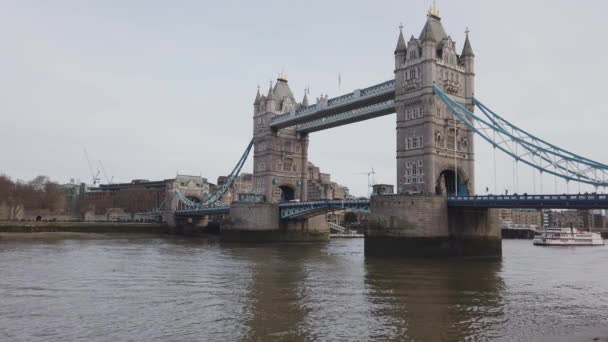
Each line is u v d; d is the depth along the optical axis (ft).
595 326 94.89
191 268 183.32
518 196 203.31
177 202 622.13
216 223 538.47
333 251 277.23
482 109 251.60
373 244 229.45
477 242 235.81
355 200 289.33
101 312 104.68
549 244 417.08
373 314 103.19
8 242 307.37
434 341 83.46
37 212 578.25
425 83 244.01
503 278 158.81
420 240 219.82
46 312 104.37
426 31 248.32
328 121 345.92
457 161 251.19
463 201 219.82
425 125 242.17
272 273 168.86
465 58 261.85
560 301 119.55
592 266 205.77
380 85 284.20
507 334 88.53
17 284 140.05
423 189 240.12
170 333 87.81
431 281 149.89
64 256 222.28
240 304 113.50
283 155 387.75
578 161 197.36
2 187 527.81
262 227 358.84
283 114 370.53
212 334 87.35
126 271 172.24
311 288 136.36
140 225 508.94
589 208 194.59
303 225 377.71
